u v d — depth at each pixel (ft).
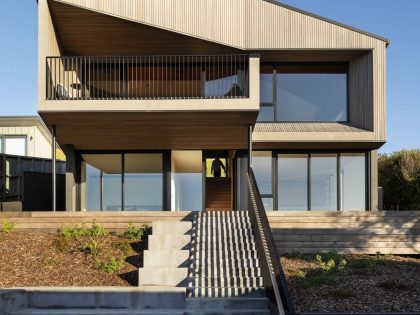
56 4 41.73
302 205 50.39
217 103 38.96
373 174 49.93
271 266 25.23
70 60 48.65
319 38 46.55
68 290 25.85
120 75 49.57
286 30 46.39
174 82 49.08
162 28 43.45
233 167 52.65
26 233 35.86
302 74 50.78
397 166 70.08
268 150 51.13
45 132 78.38
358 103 48.80
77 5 41.78
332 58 49.34
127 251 32.35
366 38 46.93
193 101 38.91
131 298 25.81
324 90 50.75
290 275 29.04
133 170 51.75
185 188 52.21
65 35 45.85
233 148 51.55
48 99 39.34
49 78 40.70
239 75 45.19
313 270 30.07
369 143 47.80
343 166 50.60
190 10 44.14
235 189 51.62
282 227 37.35
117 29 44.80
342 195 50.21
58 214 36.86
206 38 44.45
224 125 42.96
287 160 51.01
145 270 28.09
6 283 27.53
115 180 51.72
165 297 25.80
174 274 28.19
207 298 25.90
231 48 46.24
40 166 67.87
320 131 47.57
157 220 36.78
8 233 35.63
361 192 50.21
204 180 51.88
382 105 47.16
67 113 39.11
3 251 31.96
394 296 24.98
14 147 76.02
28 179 52.60
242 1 45.93
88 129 43.83
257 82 39.47
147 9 43.21
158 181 51.55
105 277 28.94
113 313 24.41
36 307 25.72
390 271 29.66
